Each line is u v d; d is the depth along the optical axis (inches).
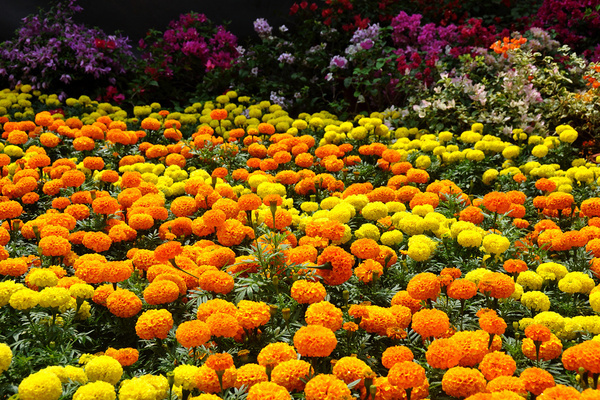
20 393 91.3
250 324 118.7
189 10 462.9
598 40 373.1
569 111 289.3
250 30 455.8
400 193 197.6
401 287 153.0
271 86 360.5
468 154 236.4
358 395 105.3
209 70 371.2
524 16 393.1
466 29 347.6
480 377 101.0
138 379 100.3
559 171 226.7
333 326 113.3
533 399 103.8
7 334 123.6
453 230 167.2
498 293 128.8
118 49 382.0
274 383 95.4
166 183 217.6
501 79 308.2
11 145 249.6
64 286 133.6
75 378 102.1
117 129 255.8
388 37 396.8
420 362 117.9
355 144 268.7
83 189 214.1
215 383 103.9
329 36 381.1
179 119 319.0
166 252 139.6
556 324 124.1
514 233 171.8
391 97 352.2
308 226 150.4
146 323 117.5
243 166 250.1
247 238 167.2
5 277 154.4
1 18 445.1
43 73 357.1
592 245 159.9
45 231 159.3
